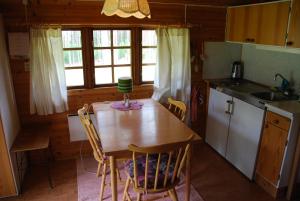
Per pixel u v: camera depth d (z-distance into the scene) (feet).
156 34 10.44
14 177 8.27
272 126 8.26
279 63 10.19
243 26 10.40
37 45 8.91
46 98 9.48
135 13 6.06
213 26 11.45
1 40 8.30
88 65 10.26
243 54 12.17
